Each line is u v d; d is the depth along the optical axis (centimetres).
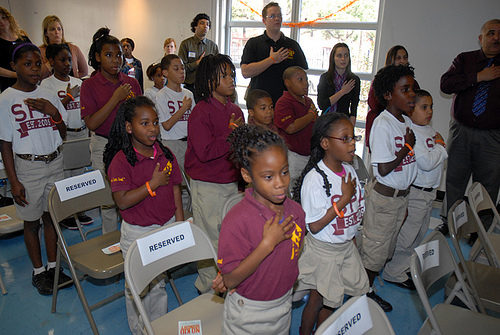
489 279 181
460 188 309
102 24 663
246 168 107
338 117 151
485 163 290
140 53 624
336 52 315
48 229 224
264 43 314
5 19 344
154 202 165
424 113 209
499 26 264
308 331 170
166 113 294
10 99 197
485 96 278
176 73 291
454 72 293
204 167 192
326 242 154
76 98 302
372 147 192
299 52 329
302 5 455
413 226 227
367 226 208
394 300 226
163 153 173
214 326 138
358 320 99
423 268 138
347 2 426
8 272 242
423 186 218
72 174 325
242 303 114
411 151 189
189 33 551
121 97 231
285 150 104
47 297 218
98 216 330
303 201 153
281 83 314
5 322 195
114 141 170
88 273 176
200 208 197
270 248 100
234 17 513
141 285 129
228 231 107
